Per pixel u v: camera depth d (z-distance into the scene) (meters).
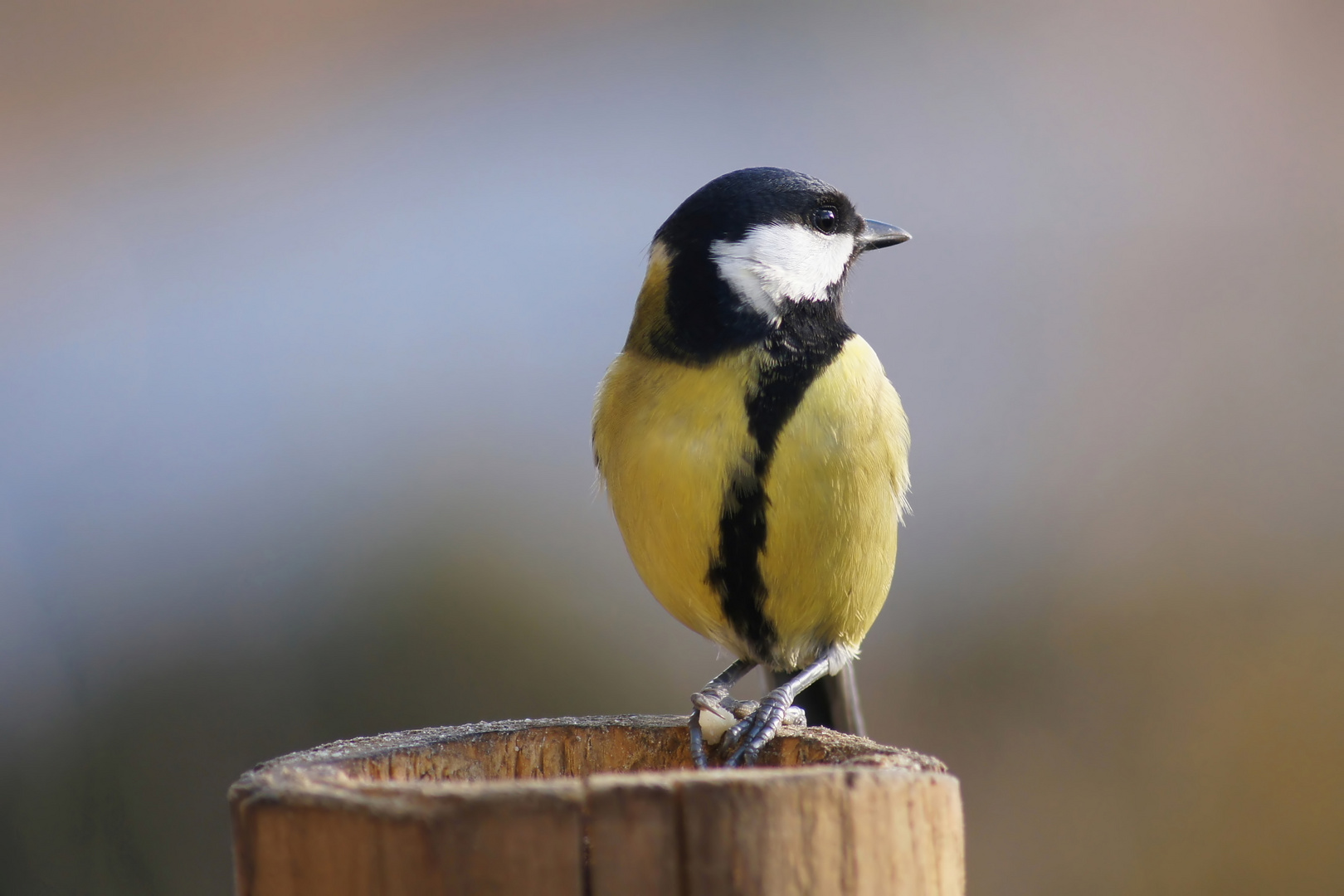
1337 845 10.30
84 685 10.82
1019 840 10.63
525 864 2.91
